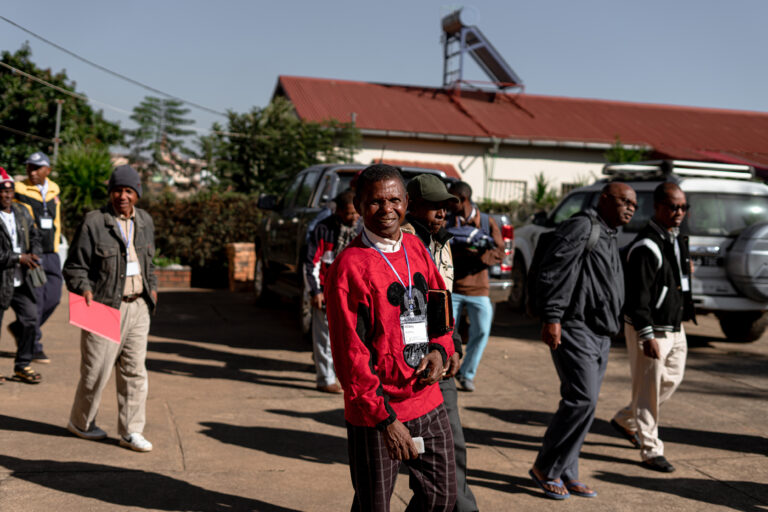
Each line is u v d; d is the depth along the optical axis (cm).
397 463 263
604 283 392
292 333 878
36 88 2391
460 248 576
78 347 738
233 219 1363
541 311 390
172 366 679
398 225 262
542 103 2780
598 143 2383
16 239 587
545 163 2389
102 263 423
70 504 360
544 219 1045
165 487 389
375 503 258
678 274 442
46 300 666
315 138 1928
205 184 1945
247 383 628
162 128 2158
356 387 245
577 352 389
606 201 402
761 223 791
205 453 446
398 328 255
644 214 861
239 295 1233
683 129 2747
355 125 2152
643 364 445
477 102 2650
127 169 437
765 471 449
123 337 437
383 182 256
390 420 244
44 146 2377
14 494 368
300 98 2383
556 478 398
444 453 266
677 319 442
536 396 617
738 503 399
